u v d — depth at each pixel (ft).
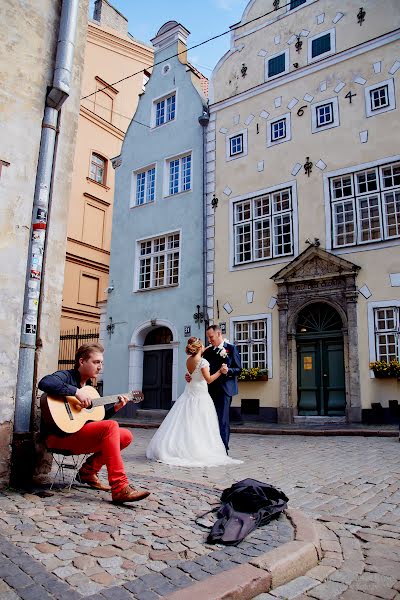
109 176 79.05
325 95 49.98
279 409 46.75
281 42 54.54
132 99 85.76
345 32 49.93
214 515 12.38
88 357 14.93
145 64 88.33
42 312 16.81
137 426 47.24
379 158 45.60
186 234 57.57
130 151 66.54
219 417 24.30
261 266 50.78
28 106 16.97
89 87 77.36
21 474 15.34
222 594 7.81
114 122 81.35
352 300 44.37
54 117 17.72
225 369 23.93
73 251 70.54
